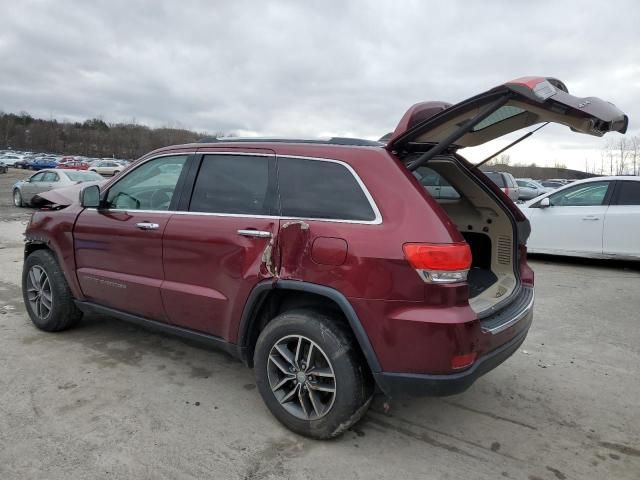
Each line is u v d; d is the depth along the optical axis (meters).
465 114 2.62
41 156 74.00
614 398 3.49
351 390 2.68
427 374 2.50
